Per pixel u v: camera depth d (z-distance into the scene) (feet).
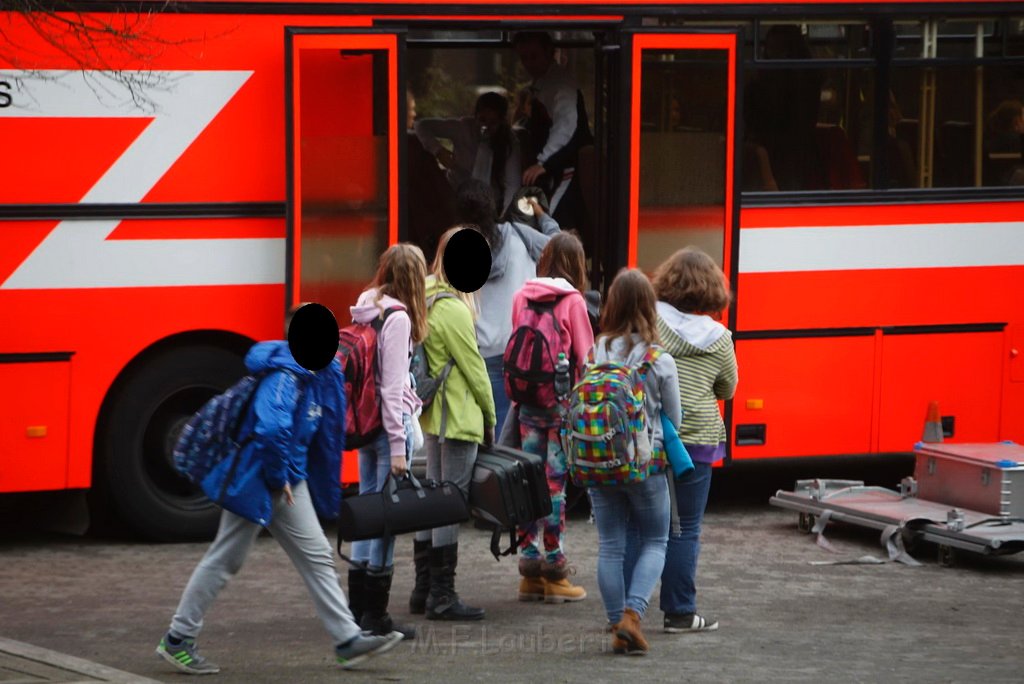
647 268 47.88
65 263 43.80
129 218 44.16
